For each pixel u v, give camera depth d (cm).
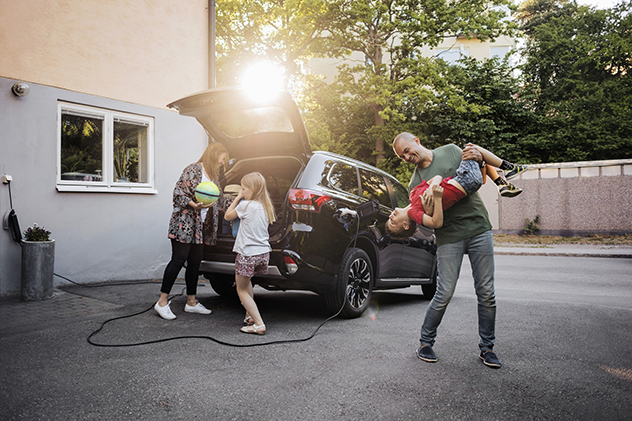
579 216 1706
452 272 344
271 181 561
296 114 462
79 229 639
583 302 626
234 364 332
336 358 350
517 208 1816
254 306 417
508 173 329
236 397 274
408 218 341
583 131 2256
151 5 738
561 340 408
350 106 2384
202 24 827
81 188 638
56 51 617
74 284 629
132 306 516
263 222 415
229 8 1681
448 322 484
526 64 2459
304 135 478
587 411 261
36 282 533
